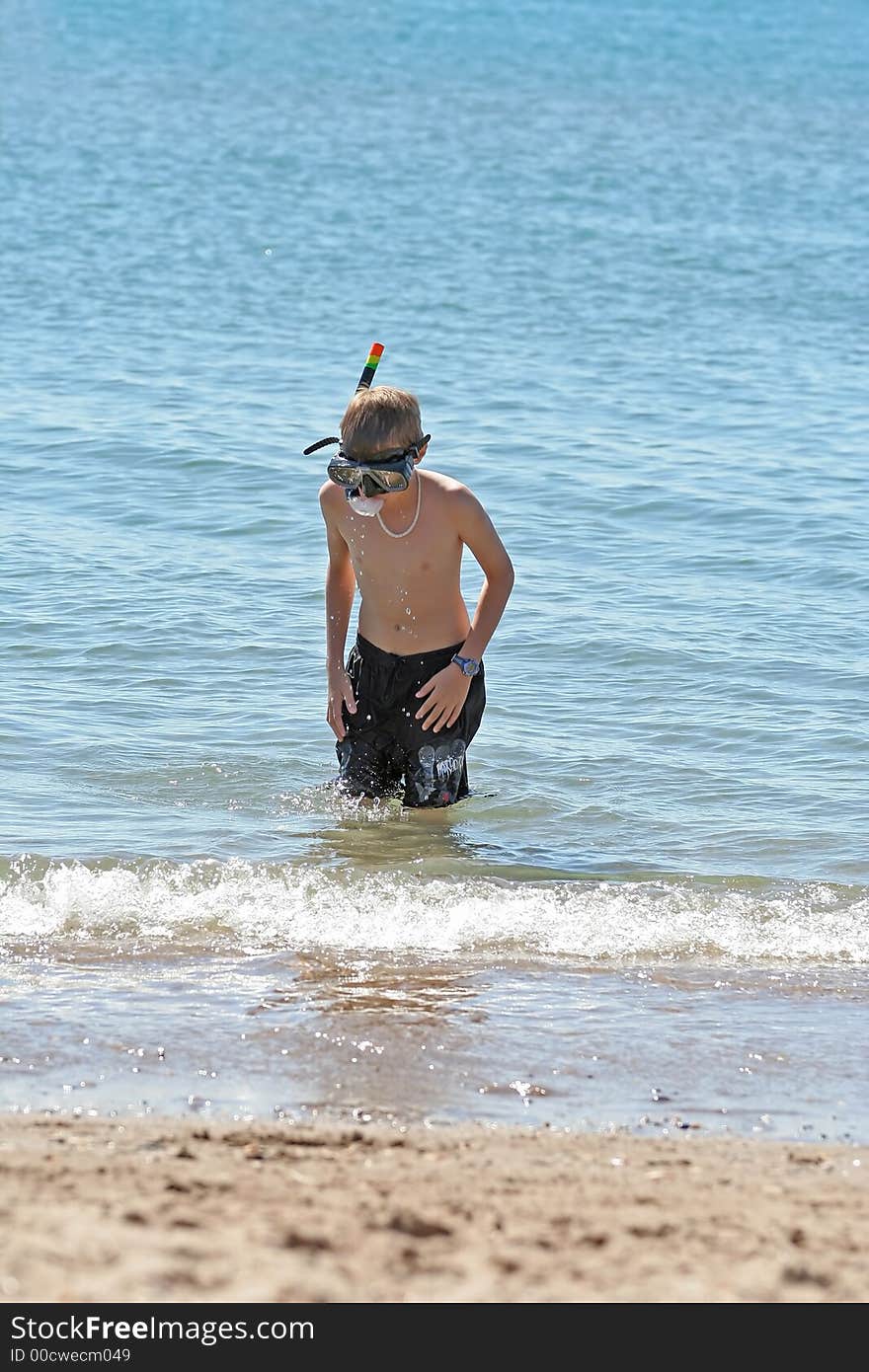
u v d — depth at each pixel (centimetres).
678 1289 309
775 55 8181
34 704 888
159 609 1066
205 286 2586
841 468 1537
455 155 4431
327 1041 501
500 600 747
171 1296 292
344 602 779
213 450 1539
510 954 589
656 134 5034
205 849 697
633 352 2170
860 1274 320
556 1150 415
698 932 616
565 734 870
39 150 4247
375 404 709
